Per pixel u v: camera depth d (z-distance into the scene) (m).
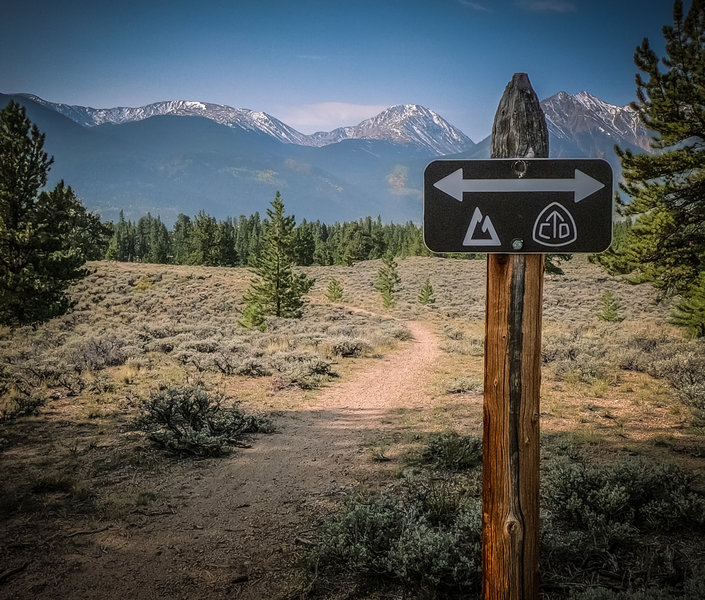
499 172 2.48
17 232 21.47
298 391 14.77
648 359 16.69
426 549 4.77
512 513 2.58
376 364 20.22
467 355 22.92
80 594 4.82
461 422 11.16
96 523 6.27
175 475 8.07
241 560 5.44
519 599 2.60
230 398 13.51
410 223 144.00
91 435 9.86
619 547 5.16
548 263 46.31
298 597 4.70
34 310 22.14
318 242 119.81
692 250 14.61
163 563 5.39
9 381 13.42
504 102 2.66
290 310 33.12
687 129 13.00
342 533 5.44
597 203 2.47
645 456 8.16
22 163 22.25
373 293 60.16
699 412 10.09
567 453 8.34
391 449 9.33
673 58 12.88
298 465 8.59
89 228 51.91
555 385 14.11
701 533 5.36
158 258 99.25
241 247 118.25
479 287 62.53
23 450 8.96
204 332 26.19
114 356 17.89
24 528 6.09
